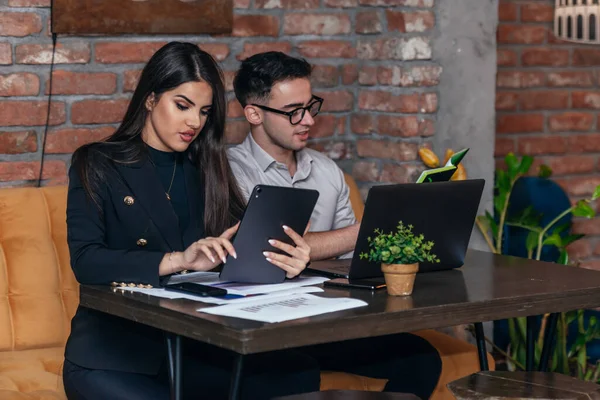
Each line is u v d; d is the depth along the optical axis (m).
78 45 3.64
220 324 2.21
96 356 2.69
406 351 3.19
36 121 3.60
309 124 3.26
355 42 4.21
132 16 3.68
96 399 2.64
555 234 4.08
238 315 2.28
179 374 2.44
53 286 3.26
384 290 2.68
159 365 2.67
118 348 2.69
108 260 2.66
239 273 2.66
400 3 3.97
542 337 3.91
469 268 3.05
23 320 3.20
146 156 2.88
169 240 2.86
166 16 3.75
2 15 3.49
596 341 4.04
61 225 3.32
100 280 2.66
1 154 3.55
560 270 3.03
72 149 3.68
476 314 2.54
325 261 3.13
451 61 4.05
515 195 4.39
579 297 2.73
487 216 4.12
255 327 2.18
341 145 4.24
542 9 4.82
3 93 3.53
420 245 2.64
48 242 3.28
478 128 4.14
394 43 4.02
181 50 2.86
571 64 4.93
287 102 3.21
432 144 4.05
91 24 3.62
